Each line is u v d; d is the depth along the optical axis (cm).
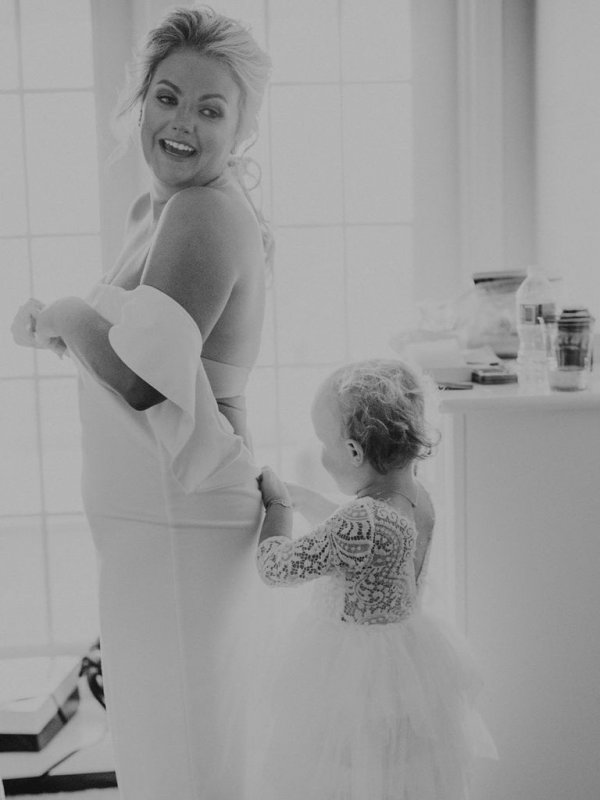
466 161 243
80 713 221
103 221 246
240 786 142
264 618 151
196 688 135
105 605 138
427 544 149
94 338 127
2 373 255
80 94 243
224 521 136
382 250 251
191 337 125
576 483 161
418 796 133
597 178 199
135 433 132
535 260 247
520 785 167
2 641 254
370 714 131
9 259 251
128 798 141
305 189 248
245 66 134
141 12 237
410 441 139
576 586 163
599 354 200
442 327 209
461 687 140
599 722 166
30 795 190
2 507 295
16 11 237
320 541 134
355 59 244
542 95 235
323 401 142
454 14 242
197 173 133
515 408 156
